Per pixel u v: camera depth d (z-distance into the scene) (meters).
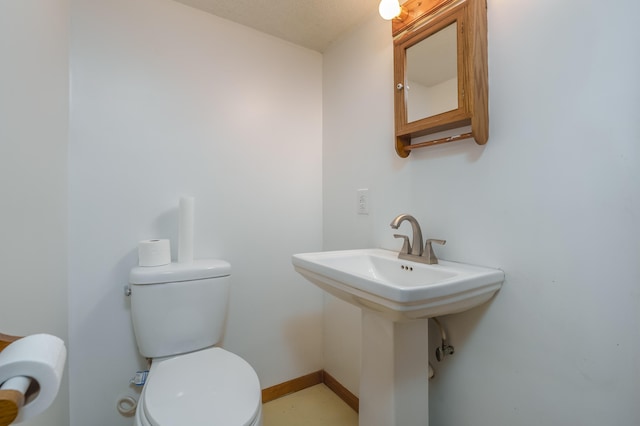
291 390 1.68
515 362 0.89
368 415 1.06
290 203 1.70
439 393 1.10
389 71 1.35
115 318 1.25
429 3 1.06
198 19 1.42
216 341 1.27
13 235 0.71
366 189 1.48
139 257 1.23
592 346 0.75
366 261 1.25
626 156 0.69
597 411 0.74
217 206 1.48
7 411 0.34
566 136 0.79
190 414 0.80
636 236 0.68
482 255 0.98
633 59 0.68
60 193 1.06
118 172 1.25
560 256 0.80
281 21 1.51
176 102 1.38
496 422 0.94
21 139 0.75
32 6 0.82
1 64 0.65
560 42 0.80
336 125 1.69
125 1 1.27
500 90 0.93
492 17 0.95
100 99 1.22
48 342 0.45
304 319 1.73
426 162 1.18
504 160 0.92
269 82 1.62
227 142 1.50
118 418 1.25
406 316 0.74
